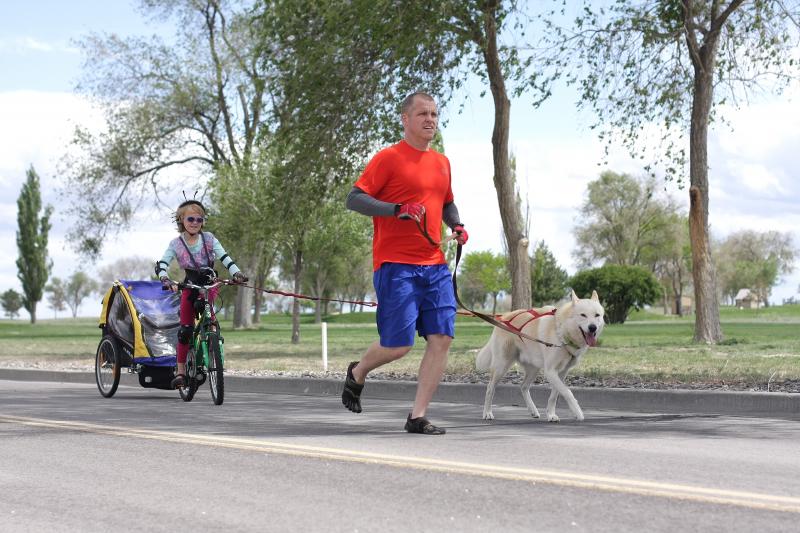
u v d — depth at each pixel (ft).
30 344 91.20
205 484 16.75
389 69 62.75
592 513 13.91
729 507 14.24
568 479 16.58
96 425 26.08
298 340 92.94
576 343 26.32
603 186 292.20
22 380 51.93
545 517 13.69
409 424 23.75
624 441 22.18
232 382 43.29
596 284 169.48
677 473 17.33
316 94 63.52
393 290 22.48
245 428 25.34
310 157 65.62
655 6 67.67
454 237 22.97
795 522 13.25
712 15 68.28
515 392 34.30
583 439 22.58
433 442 21.90
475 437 22.94
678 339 79.82
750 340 71.92
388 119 64.39
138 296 36.88
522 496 15.23
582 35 63.57
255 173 116.78
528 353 27.66
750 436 23.53
